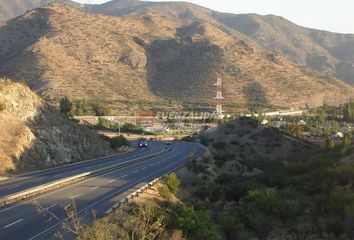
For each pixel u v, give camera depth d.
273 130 127.31
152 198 35.75
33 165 52.81
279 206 36.38
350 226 32.31
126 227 16.91
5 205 29.91
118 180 45.22
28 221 25.14
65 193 35.66
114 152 83.25
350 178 44.50
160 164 65.25
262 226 33.06
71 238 21.33
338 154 63.50
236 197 49.06
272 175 55.62
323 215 35.69
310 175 49.31
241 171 75.88
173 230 24.98
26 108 60.34
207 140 128.38
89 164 60.78
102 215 26.34
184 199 43.88
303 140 126.50
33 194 34.50
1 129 53.31
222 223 32.12
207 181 58.50
